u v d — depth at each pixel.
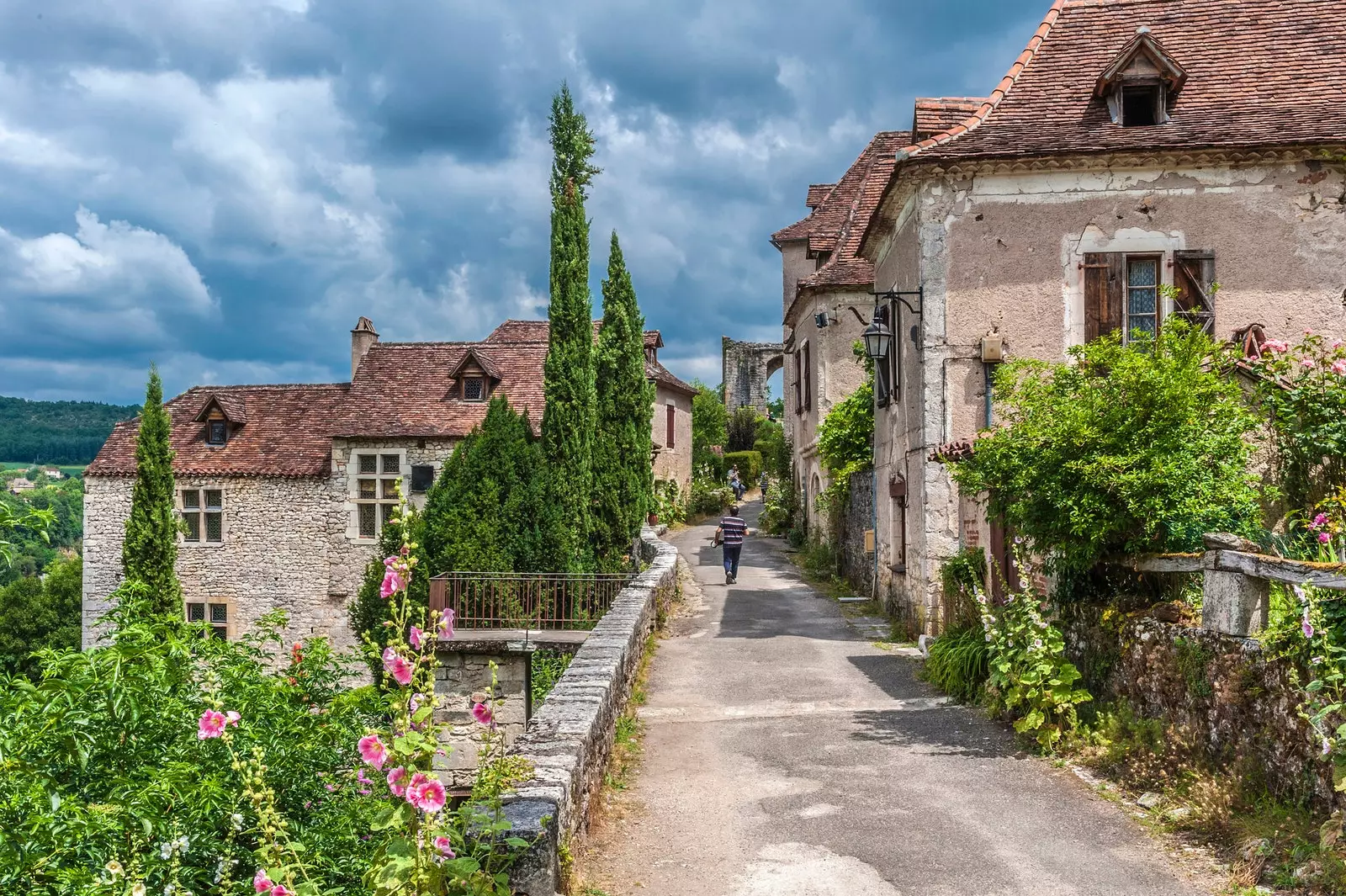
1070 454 7.61
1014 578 9.78
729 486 39.69
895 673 10.64
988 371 12.19
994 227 12.23
